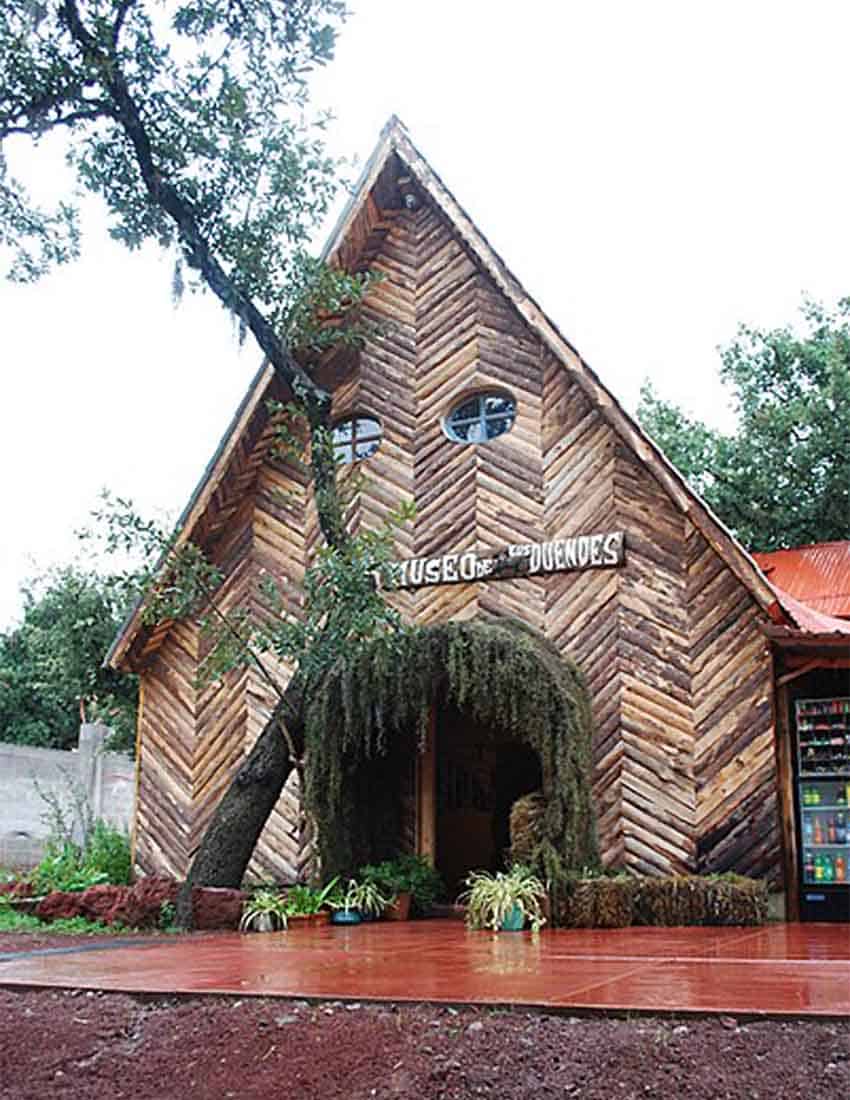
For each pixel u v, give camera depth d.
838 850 11.51
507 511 13.45
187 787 14.71
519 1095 4.32
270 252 12.24
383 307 14.80
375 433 14.66
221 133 11.48
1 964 7.34
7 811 20.88
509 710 11.52
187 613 14.77
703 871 11.62
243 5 10.73
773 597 11.49
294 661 12.94
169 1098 4.64
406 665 11.86
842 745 11.66
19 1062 5.12
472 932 10.17
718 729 11.88
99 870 14.88
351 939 9.40
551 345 13.08
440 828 13.97
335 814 12.38
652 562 12.53
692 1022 4.77
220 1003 5.68
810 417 25.23
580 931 10.22
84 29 10.84
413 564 13.72
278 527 14.80
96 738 22.42
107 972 6.80
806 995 5.24
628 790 12.12
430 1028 4.97
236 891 11.12
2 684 30.08
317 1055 4.84
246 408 14.50
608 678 12.48
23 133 10.96
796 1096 4.07
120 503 12.84
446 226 14.59
